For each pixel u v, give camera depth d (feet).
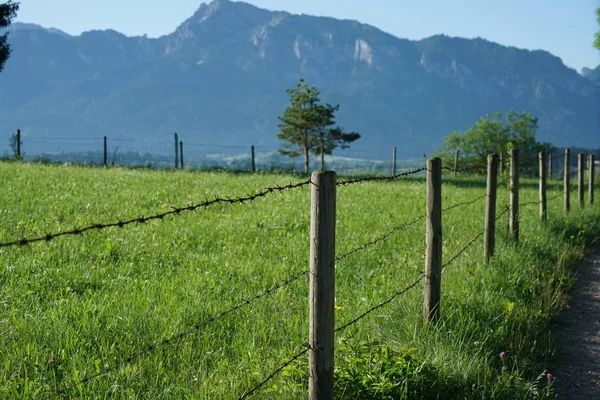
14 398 15.39
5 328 19.70
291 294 25.26
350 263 31.50
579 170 60.75
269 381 17.26
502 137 143.84
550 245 38.34
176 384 16.89
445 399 17.70
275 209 50.37
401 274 29.58
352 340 19.52
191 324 21.29
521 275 29.22
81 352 18.26
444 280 27.45
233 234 38.86
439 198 22.25
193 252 33.71
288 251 34.24
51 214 42.52
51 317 20.77
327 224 14.57
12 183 59.00
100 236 35.29
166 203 53.21
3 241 32.71
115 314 21.74
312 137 168.14
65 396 15.92
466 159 147.64
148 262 30.58
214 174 96.48
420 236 40.47
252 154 129.49
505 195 65.31
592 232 47.09
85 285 25.89
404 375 17.25
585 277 34.88
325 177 14.49
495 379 19.02
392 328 21.75
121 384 16.60
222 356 18.89
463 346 20.79
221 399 16.20
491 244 31.76
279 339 20.47
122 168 103.04
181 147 126.41
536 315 25.09
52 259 29.66
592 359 22.63
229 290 25.94
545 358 22.12
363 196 65.67
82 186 62.03
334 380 16.66
